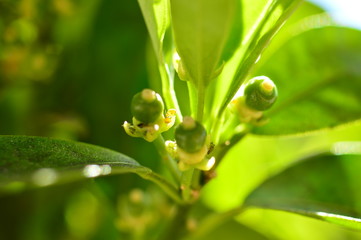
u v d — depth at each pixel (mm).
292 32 210
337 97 200
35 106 237
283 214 250
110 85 233
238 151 259
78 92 236
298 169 205
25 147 143
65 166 140
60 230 242
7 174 127
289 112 197
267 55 235
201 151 142
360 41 208
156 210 223
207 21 129
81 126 229
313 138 279
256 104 161
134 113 147
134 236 213
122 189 221
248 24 161
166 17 154
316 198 199
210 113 164
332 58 205
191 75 143
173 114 151
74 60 237
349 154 203
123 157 160
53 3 231
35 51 235
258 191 202
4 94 233
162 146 160
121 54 234
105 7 238
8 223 232
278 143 267
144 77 231
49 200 235
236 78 152
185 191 160
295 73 204
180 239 179
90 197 252
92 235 242
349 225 159
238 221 253
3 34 231
